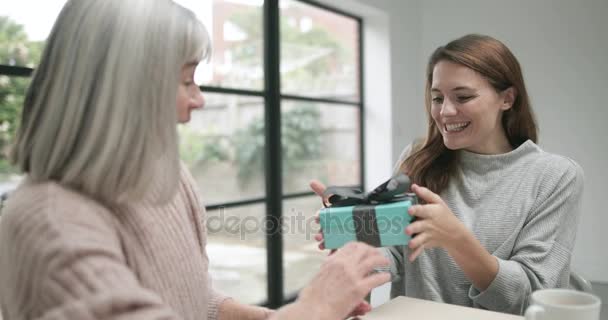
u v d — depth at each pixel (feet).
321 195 2.67
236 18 7.97
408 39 10.94
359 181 10.93
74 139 1.52
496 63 3.14
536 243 2.97
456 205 3.45
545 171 3.22
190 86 1.86
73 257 1.29
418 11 11.26
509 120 3.52
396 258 3.47
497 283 2.68
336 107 10.30
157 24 1.58
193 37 1.68
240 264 8.13
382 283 1.84
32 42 5.14
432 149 3.63
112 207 1.70
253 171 8.59
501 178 3.35
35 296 1.30
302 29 9.34
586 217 9.34
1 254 1.47
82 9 1.57
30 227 1.36
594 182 9.25
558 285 2.97
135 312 1.31
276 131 8.64
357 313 2.17
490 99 3.18
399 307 2.29
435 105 3.33
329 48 10.04
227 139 8.26
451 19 10.82
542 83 9.70
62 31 1.58
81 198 1.51
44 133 1.52
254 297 8.39
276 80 8.56
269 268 8.61
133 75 1.52
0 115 4.87
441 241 2.36
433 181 3.58
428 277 3.28
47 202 1.42
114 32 1.53
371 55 10.62
